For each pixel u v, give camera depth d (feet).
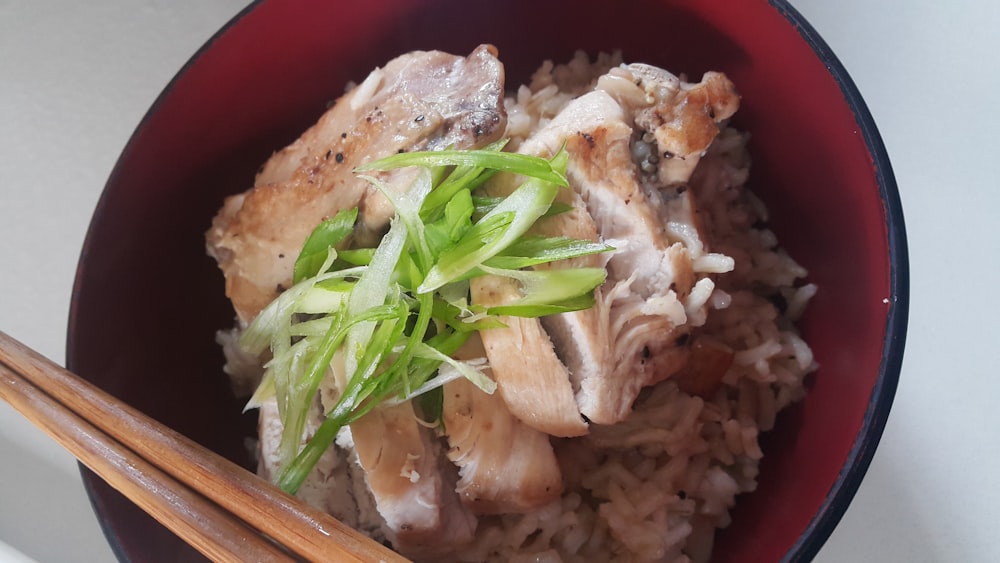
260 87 0.65
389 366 0.53
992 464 0.62
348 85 0.69
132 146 0.60
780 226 0.66
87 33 0.78
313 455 0.52
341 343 0.54
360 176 0.53
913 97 0.69
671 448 0.60
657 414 0.61
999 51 0.69
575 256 0.51
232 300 0.60
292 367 0.54
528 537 0.60
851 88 0.54
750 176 0.66
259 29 0.62
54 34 0.78
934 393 0.64
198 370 0.66
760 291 0.65
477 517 0.60
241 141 0.67
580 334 0.53
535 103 0.66
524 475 0.55
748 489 0.62
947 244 0.67
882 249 0.52
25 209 0.76
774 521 0.57
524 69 0.71
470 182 0.54
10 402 0.49
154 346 0.63
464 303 0.52
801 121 0.59
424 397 0.56
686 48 0.64
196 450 0.46
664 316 0.54
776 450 0.62
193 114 0.62
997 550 0.60
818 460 0.56
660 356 0.57
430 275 0.50
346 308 0.52
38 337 0.73
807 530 0.49
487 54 0.58
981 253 0.66
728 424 0.61
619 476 0.60
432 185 0.54
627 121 0.57
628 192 0.55
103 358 0.58
